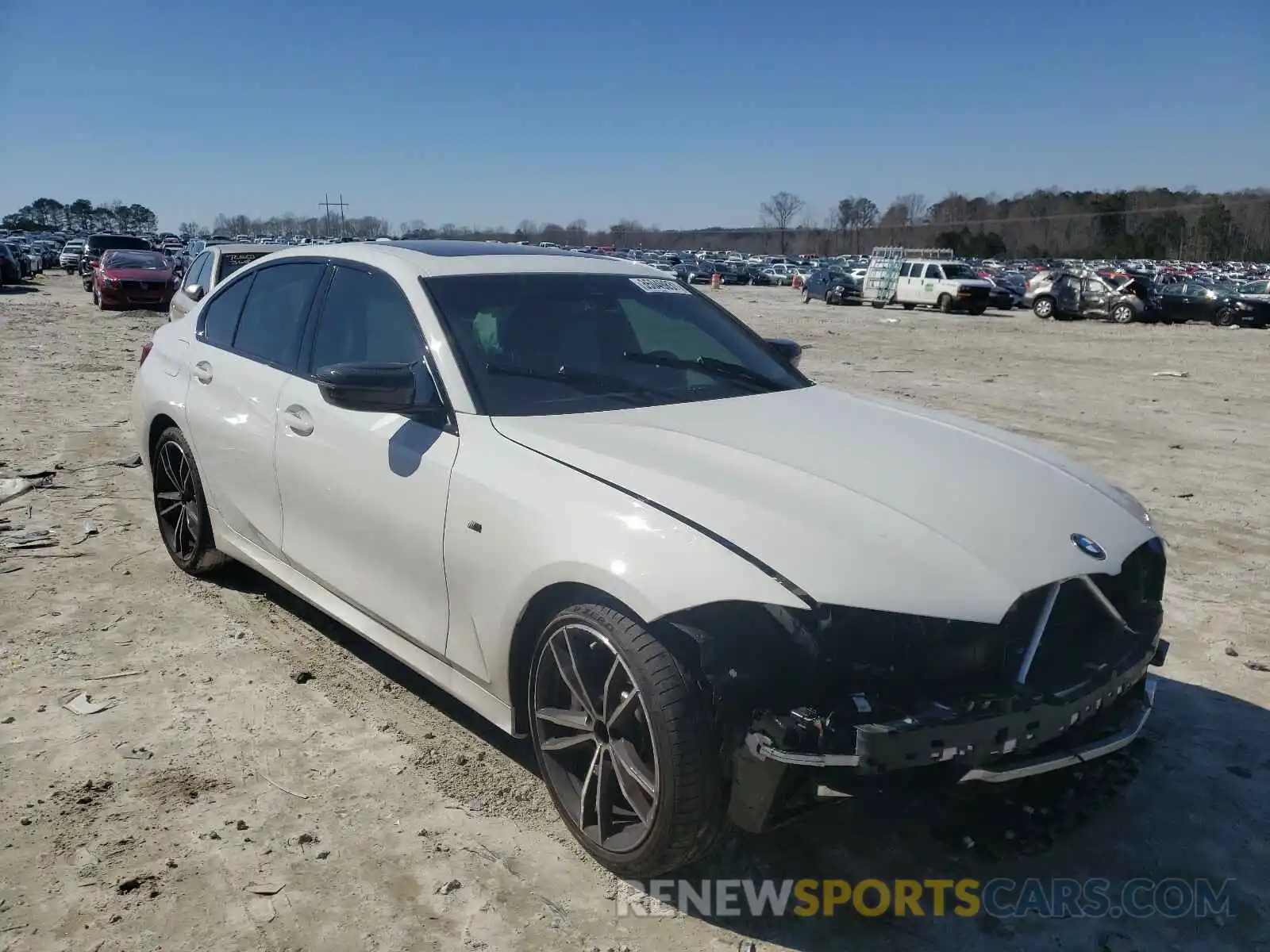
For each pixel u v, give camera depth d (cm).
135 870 281
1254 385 1490
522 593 287
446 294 359
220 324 470
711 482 276
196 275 1039
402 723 366
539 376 344
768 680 246
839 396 392
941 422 369
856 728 234
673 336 395
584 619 269
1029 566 262
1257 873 295
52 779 324
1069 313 3272
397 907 270
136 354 1472
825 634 241
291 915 266
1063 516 289
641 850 263
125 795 317
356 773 333
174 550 502
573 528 274
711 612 250
